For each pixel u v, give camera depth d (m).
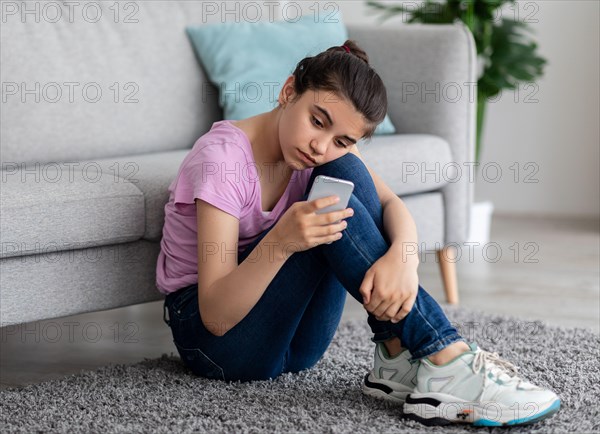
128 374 2.08
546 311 2.82
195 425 1.74
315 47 2.97
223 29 2.99
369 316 1.86
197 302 1.92
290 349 2.03
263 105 2.91
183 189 1.90
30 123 2.60
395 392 1.86
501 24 3.91
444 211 2.93
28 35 2.63
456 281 3.19
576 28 4.26
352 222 1.76
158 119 2.89
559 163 4.37
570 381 2.02
